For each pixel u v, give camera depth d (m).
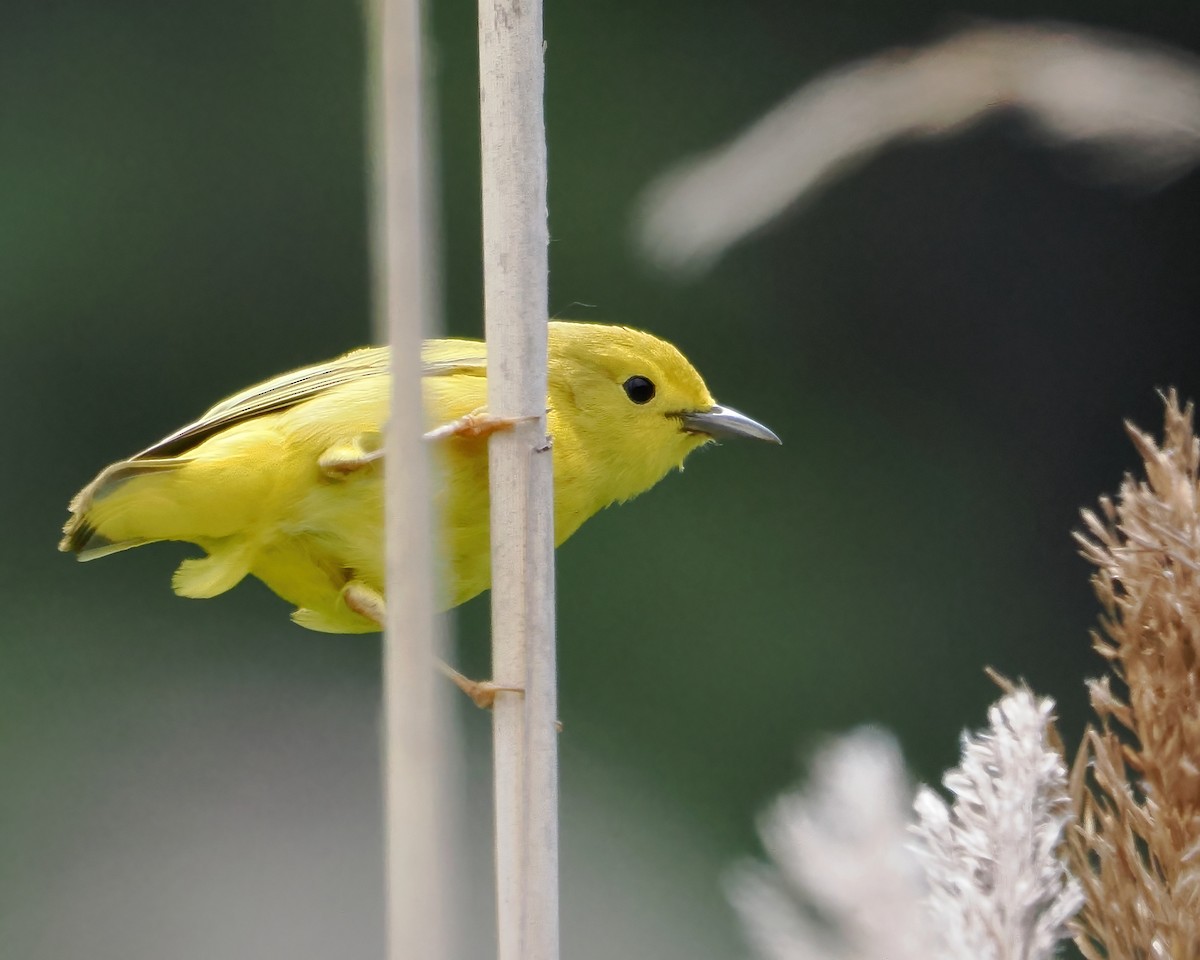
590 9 15.36
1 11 14.92
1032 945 3.31
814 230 15.71
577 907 13.17
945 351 15.74
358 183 15.25
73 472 14.66
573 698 14.50
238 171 15.15
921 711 14.82
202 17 15.17
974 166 15.66
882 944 2.71
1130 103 4.73
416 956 3.60
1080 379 15.73
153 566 14.16
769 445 15.30
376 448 6.46
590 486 7.56
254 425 6.52
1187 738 3.73
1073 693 14.99
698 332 15.38
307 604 6.97
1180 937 3.63
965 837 3.43
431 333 3.90
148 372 14.86
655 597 14.78
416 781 3.70
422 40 3.88
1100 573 4.00
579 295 15.17
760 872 2.82
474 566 6.81
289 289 15.12
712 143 15.20
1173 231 15.76
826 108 5.28
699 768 14.38
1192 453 3.99
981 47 4.98
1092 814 3.83
